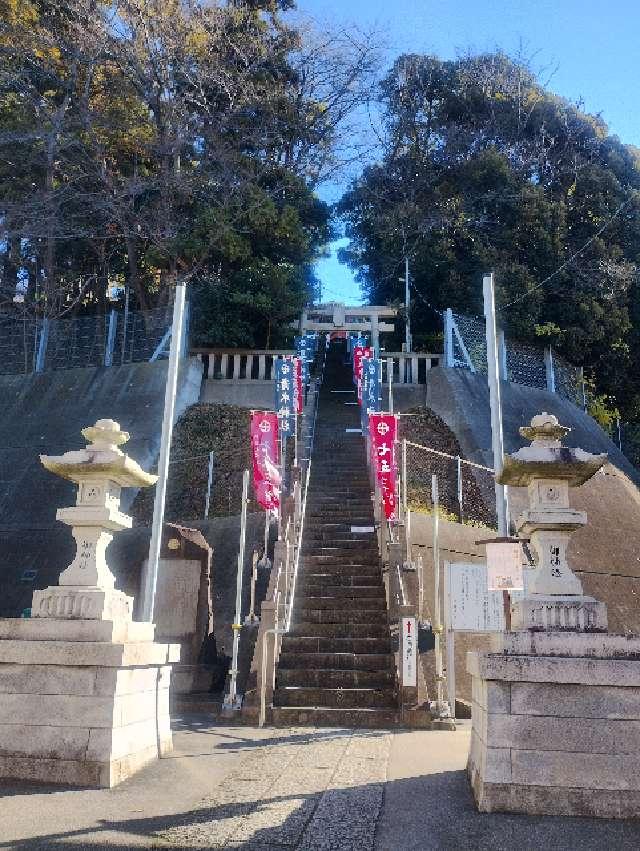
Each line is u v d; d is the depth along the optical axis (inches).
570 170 1192.8
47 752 216.2
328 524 588.7
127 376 890.7
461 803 198.5
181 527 480.1
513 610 228.2
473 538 590.6
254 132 1127.0
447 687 374.9
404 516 539.2
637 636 201.9
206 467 756.0
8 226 980.6
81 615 232.4
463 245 1149.1
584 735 191.9
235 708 364.2
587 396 1078.4
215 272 1028.5
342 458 762.2
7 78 975.0
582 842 167.0
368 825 179.3
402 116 1312.7
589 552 609.9
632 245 1162.6
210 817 185.8
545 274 1077.1
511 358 969.5
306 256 1137.4
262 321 992.9
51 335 989.2
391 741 301.9
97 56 984.3
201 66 1033.5
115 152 1060.5
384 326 1034.7
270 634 384.2
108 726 216.5
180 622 453.7
